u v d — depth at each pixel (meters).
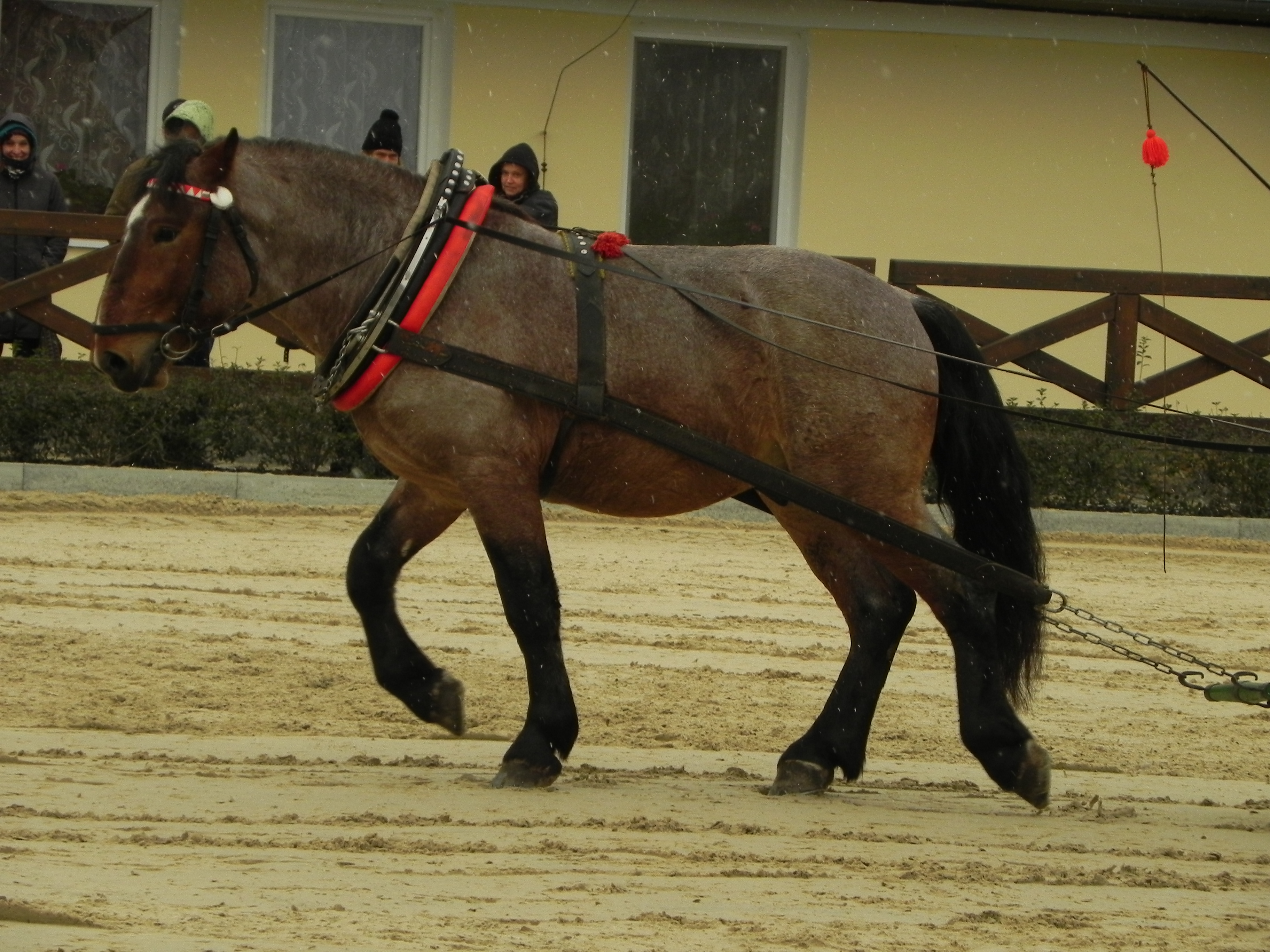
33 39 24.72
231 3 24.81
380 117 22.97
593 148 25.56
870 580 10.46
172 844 8.24
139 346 9.80
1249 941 7.43
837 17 25.67
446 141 25.31
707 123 25.92
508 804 9.46
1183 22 26.16
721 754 11.40
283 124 25.14
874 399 10.05
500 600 15.88
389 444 9.88
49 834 8.27
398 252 9.77
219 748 10.67
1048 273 22.69
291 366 24.41
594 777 10.45
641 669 13.77
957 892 8.09
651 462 10.16
